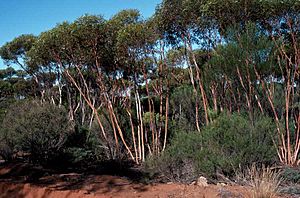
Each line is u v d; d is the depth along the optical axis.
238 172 7.16
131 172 8.76
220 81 9.45
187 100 10.60
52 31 10.26
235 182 6.91
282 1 8.66
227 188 6.46
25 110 9.82
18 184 7.41
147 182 7.53
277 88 9.39
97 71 11.60
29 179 8.09
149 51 10.36
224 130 7.81
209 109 9.72
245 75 8.72
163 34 10.33
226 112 8.88
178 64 12.66
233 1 8.68
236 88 9.43
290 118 9.30
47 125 9.55
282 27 9.42
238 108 9.21
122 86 13.20
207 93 10.25
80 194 6.37
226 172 7.31
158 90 11.66
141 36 9.70
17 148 9.81
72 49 10.67
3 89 25.45
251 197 5.67
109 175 8.46
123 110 12.62
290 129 8.81
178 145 8.39
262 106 9.13
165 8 9.56
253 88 8.83
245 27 9.10
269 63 8.59
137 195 6.40
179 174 7.80
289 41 9.54
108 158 10.70
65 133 9.85
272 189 5.85
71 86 18.33
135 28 9.60
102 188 7.07
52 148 9.69
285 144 8.59
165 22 9.80
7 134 9.62
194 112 10.59
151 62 11.28
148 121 11.64
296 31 9.13
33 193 6.95
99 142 11.30
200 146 8.02
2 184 7.52
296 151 8.05
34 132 9.35
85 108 16.56
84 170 9.39
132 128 10.61
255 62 8.63
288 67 9.44
